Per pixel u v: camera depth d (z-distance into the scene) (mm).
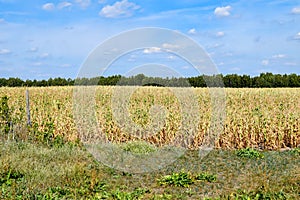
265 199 7551
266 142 14430
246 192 8117
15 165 9297
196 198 7926
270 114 15414
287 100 18766
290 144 14711
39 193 7578
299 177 9141
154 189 8656
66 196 7570
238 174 9844
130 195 7859
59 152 11586
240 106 16953
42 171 9070
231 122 14883
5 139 13133
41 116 16109
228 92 19969
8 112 15273
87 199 7555
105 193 8023
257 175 9695
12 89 22906
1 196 7172
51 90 21875
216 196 8039
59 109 16609
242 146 14438
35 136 13859
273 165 10773
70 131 15078
